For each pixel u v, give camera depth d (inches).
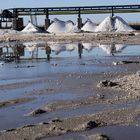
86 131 553.9
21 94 844.6
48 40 3218.5
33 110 685.9
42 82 1012.5
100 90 857.5
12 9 4623.5
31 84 983.0
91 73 1165.1
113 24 4419.3
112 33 3703.3
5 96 824.3
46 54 1993.1
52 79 1064.2
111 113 642.2
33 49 2343.8
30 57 1846.7
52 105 720.3
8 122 615.5
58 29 4539.9
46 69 1327.5
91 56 1817.2
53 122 600.1
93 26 4544.8
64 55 1919.3
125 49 2171.5
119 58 1665.8
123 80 965.2
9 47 2564.0
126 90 841.5
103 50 2148.1
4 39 3464.6
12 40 3329.2
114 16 4510.3
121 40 2906.0
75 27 4525.1
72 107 703.7
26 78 1107.9
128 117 614.5
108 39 3058.6
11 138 528.4
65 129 561.3
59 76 1125.7
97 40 3011.8
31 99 783.7
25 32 4256.9
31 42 3048.7
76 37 3385.8
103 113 644.1
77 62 1552.7
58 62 1578.5
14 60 1716.3
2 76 1163.9
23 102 759.1
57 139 523.5
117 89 858.1
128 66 1328.7
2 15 4628.4
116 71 1195.9
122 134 535.5
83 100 757.3
